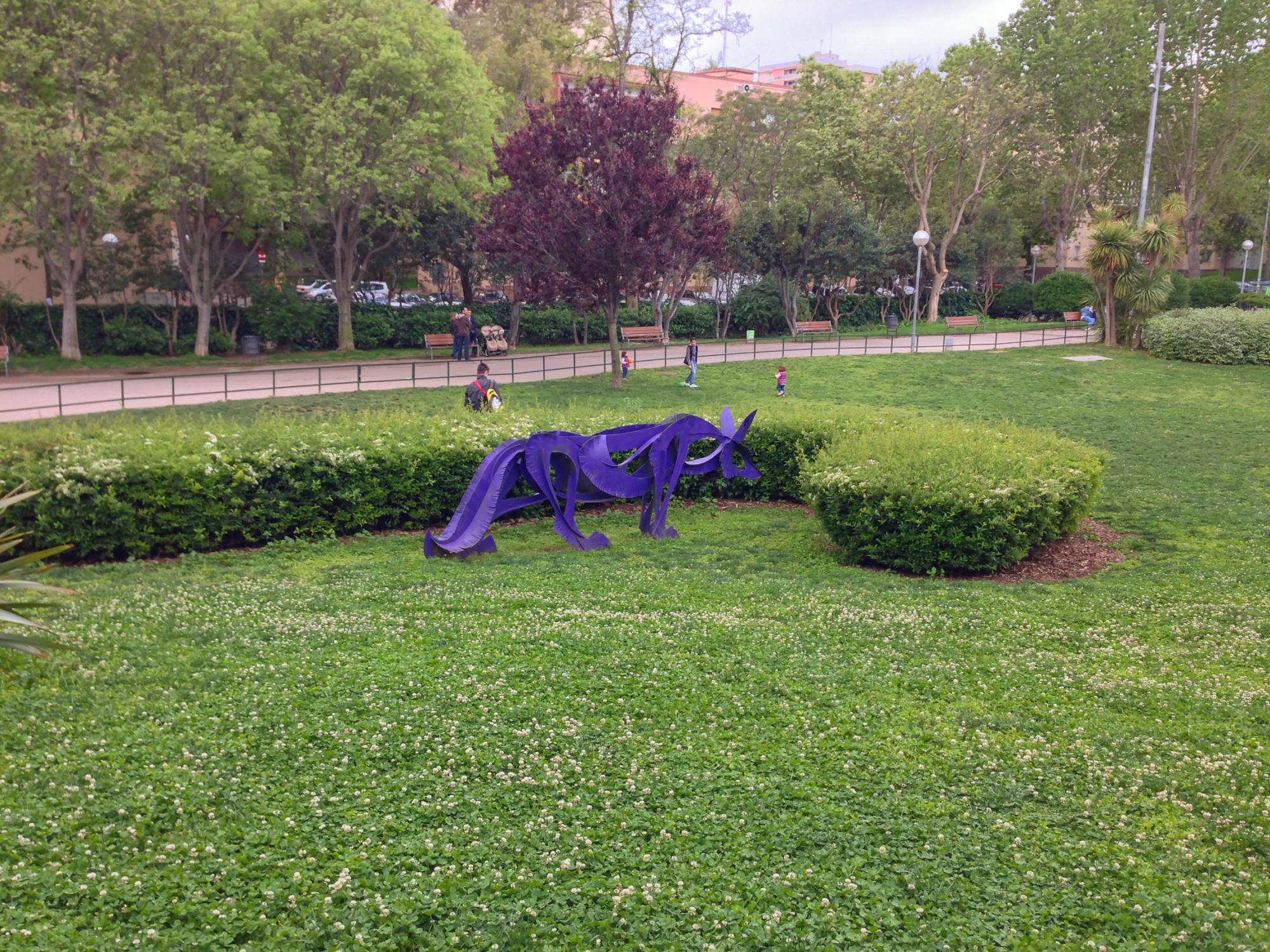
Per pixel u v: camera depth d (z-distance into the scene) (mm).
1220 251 73250
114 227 31578
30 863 4723
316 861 4875
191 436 12547
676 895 4711
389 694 6828
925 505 11203
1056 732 6574
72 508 11008
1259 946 4344
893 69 45375
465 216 35969
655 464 13016
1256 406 24875
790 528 13891
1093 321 42312
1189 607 9523
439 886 4691
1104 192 53969
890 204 50062
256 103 28844
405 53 30156
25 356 30359
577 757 6016
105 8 25719
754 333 37750
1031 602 9883
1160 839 5254
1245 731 6574
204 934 4316
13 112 24812
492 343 35531
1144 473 17219
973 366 31578
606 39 40281
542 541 13008
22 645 6785
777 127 41500
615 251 25109
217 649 7672
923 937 4449
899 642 8383
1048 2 52188
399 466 13250
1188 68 48875
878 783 5844
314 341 35625
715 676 7438
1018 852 5102
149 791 5375
